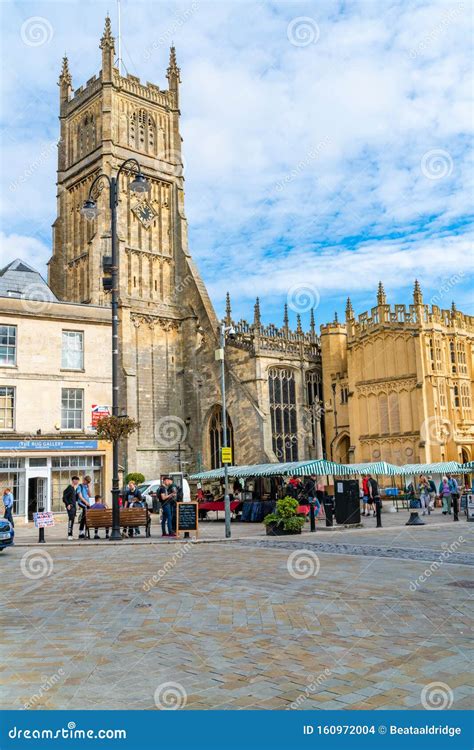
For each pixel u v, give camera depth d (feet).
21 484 129.39
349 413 198.49
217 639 31.17
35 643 30.96
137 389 211.82
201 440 213.05
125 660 28.14
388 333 188.85
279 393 204.74
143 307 218.59
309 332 231.50
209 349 213.87
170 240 233.96
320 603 38.52
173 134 241.35
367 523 104.94
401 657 27.86
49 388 135.64
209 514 152.56
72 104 242.17
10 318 133.28
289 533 85.87
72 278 233.14
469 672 25.86
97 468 138.62
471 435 184.03
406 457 181.27
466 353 192.85
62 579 50.16
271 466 129.70
